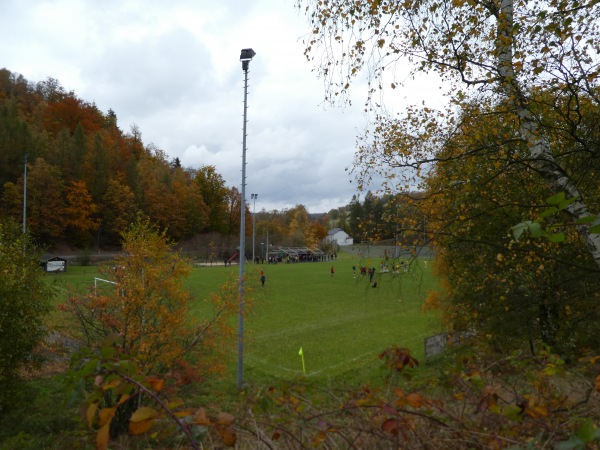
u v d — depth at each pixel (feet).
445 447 8.07
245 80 47.73
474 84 19.62
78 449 8.82
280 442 8.93
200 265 219.82
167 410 6.02
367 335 78.84
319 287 146.51
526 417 8.25
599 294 28.73
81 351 6.78
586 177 21.89
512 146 20.12
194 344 38.91
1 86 336.90
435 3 18.42
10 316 37.11
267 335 78.28
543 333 32.71
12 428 34.73
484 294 36.19
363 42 19.88
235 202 337.93
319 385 11.51
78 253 228.43
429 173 24.43
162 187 286.05
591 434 5.66
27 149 249.55
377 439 8.07
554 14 15.67
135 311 36.40
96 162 264.93
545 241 25.26
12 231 41.81
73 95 349.41
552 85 18.58
